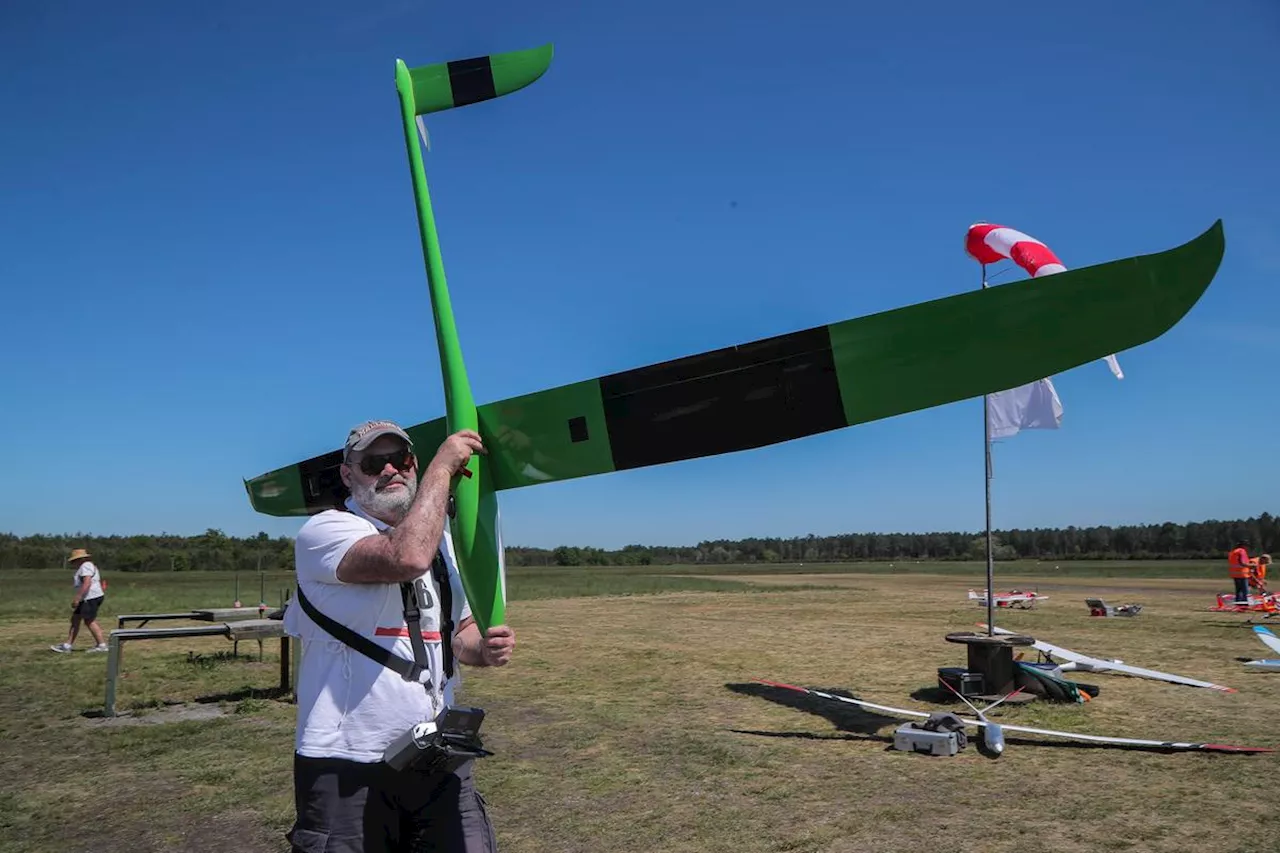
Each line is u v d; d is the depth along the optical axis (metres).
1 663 10.02
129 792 4.98
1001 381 1.74
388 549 1.80
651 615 16.98
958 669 7.58
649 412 1.89
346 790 1.86
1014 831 4.14
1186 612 16.52
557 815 4.48
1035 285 1.71
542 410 1.94
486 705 7.34
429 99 2.05
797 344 1.83
